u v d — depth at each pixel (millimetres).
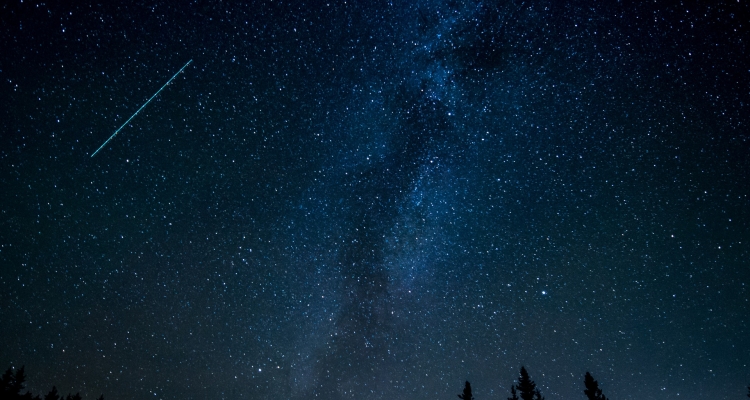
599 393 7762
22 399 10484
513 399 8617
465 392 8898
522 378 8758
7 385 10281
